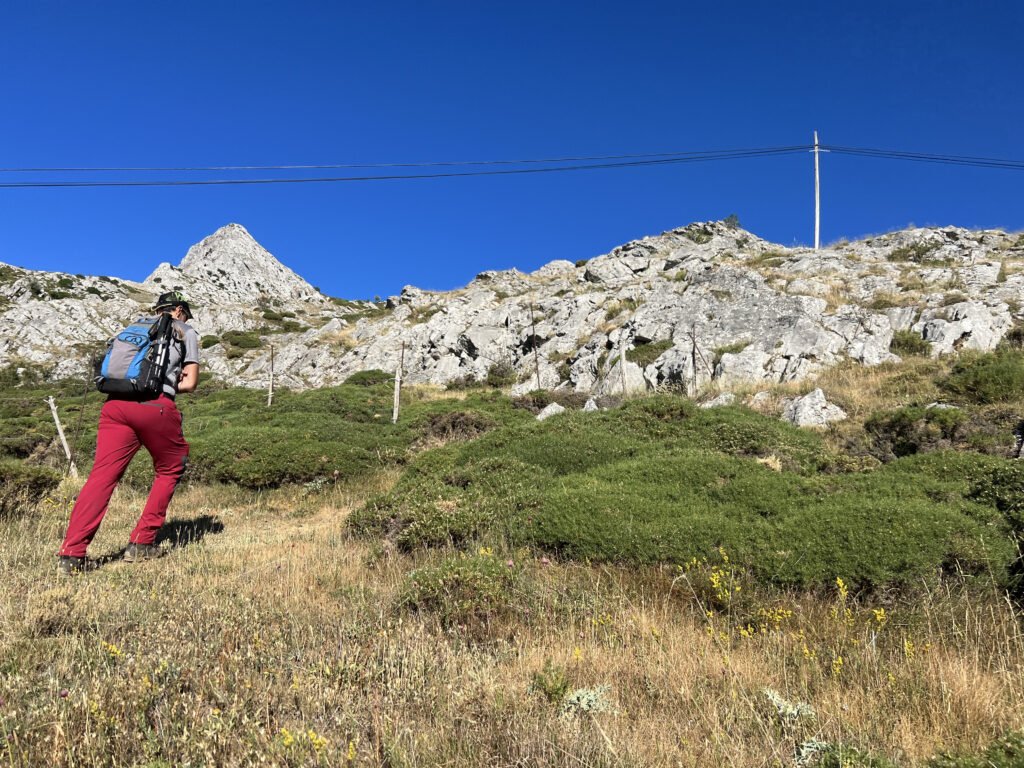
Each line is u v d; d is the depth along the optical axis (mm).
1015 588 4781
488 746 2717
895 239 33156
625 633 4098
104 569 5598
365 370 34406
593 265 41281
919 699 3219
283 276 112750
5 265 75438
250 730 2641
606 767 2590
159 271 93250
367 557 6227
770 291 22734
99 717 2693
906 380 15352
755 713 3020
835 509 5902
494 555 5695
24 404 28484
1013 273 23766
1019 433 10461
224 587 5051
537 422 11969
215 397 29000
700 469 7801
